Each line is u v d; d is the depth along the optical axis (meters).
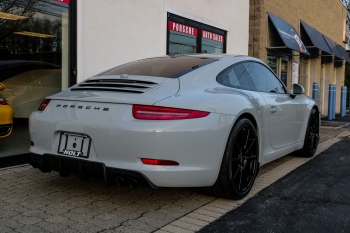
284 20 11.52
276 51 11.07
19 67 4.11
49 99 2.80
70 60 4.66
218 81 2.91
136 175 2.28
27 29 4.20
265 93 3.51
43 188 3.08
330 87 12.38
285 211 2.62
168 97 2.41
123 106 2.38
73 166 2.52
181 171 2.34
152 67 3.08
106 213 2.52
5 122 3.82
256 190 3.18
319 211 2.62
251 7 9.89
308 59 14.84
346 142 6.30
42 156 2.65
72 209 2.58
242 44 9.05
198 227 2.30
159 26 6.11
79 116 2.49
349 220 2.44
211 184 2.57
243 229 2.28
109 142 2.34
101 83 2.78
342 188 3.27
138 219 2.42
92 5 4.83
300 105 4.24
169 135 2.26
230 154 2.67
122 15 5.31
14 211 2.51
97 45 4.96
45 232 2.16
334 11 17.70
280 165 4.28
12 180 3.31
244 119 2.82
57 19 4.51
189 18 6.92
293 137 4.12
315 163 4.40
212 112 2.49
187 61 3.16
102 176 2.40
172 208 2.65
